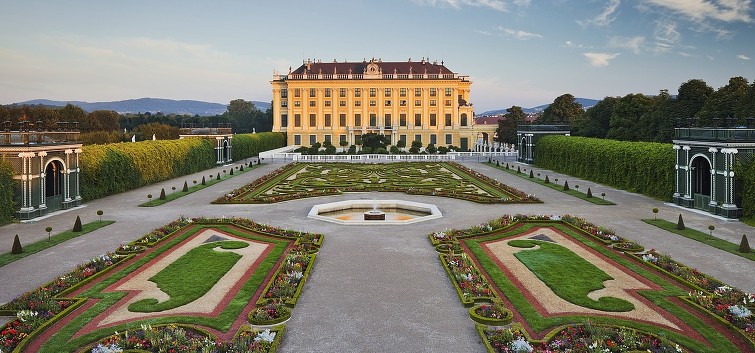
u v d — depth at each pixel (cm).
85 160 5666
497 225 4053
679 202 5300
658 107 9375
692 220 4466
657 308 2409
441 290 2659
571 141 8538
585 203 5484
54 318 2239
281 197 5700
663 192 5650
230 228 4078
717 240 3697
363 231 4059
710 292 2556
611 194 6156
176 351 1938
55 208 4994
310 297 2556
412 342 2056
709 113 7931
